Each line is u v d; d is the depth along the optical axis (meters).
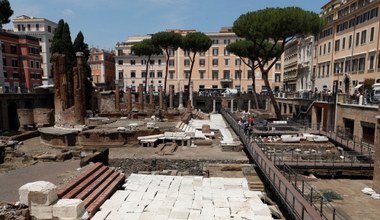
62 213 10.87
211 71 93.62
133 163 24.67
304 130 36.00
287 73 87.31
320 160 25.11
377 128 19.47
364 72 43.34
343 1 54.56
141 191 15.48
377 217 16.22
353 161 24.52
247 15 43.25
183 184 16.92
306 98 47.22
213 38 92.25
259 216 12.54
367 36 42.75
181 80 95.75
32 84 68.12
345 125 33.78
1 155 19.89
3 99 44.03
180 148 29.58
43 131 30.89
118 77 100.94
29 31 79.69
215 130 40.03
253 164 23.30
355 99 32.84
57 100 34.75
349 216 16.28
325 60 57.69
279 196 15.72
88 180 14.48
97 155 18.94
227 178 18.31
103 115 50.44
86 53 63.72
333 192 19.80
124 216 12.21
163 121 44.50
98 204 12.96
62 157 19.66
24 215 10.82
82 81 34.16
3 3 50.62
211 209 13.20
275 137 33.00
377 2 39.75
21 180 15.06
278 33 40.75
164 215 12.43
